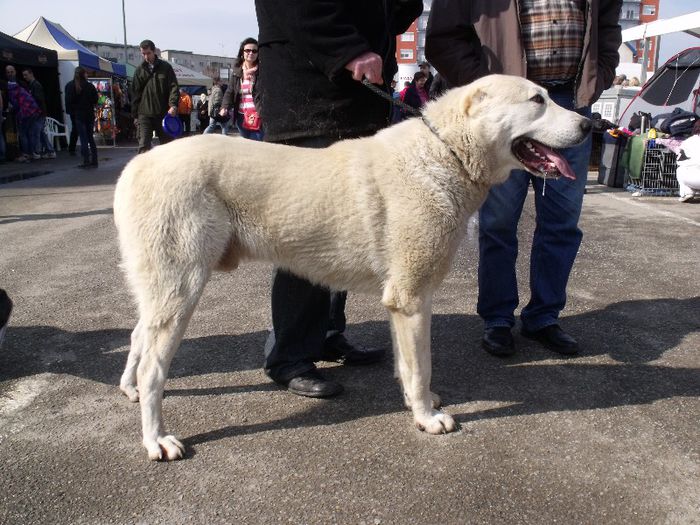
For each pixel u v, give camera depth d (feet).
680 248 18.97
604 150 33.01
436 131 8.51
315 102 9.50
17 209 26.81
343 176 8.48
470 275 16.65
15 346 11.82
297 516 7.01
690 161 26.53
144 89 33.86
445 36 11.19
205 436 8.74
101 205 27.58
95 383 10.33
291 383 10.00
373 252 8.59
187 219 8.04
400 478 7.71
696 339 12.03
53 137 58.95
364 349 11.44
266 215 8.43
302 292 9.82
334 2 8.65
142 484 7.60
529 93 8.68
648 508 7.11
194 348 11.89
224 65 162.50
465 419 9.20
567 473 7.78
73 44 63.72
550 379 10.47
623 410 9.35
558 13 10.69
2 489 7.48
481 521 6.90
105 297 14.82
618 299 14.46
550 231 11.53
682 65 34.45
